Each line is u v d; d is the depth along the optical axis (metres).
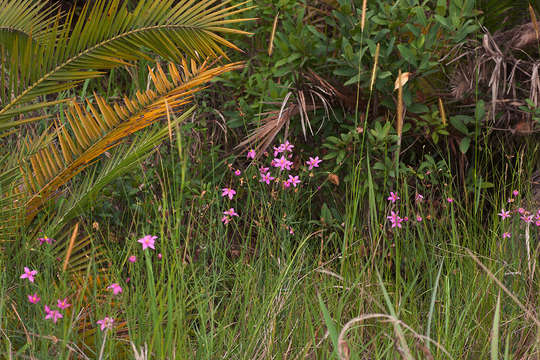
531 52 3.88
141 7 2.99
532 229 3.45
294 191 3.46
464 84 3.77
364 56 3.72
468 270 3.06
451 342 2.47
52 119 4.12
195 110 4.13
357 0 3.77
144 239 2.26
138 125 3.14
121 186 3.63
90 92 4.71
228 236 3.70
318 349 2.51
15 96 3.05
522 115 3.78
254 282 2.89
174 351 2.17
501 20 4.04
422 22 3.54
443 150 3.92
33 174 3.31
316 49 3.71
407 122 3.81
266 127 3.68
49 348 2.30
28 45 2.95
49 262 2.65
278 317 2.73
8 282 2.67
